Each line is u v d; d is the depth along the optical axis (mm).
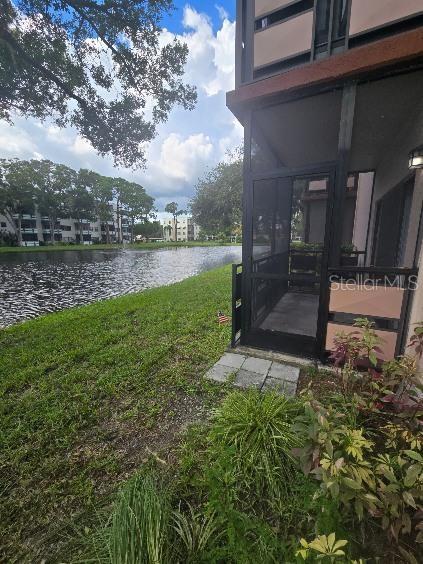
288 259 5219
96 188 39000
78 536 1240
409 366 1616
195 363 2900
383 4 1971
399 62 1894
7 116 5777
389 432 1481
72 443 1812
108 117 6367
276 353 2953
